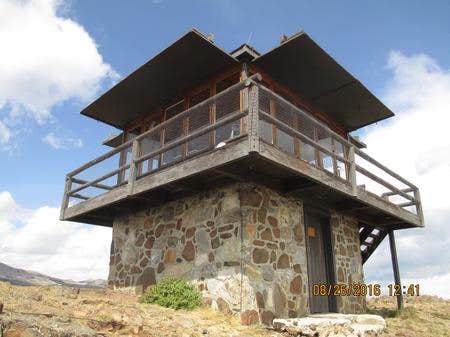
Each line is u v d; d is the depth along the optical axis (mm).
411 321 10391
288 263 8258
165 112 10805
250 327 6887
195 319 6719
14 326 4160
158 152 8203
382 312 11703
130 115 11625
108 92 10336
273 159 6715
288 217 8617
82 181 10719
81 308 5742
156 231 9609
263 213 7992
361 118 11812
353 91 10320
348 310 9891
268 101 8891
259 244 7719
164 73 9484
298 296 8242
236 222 7699
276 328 6945
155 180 8211
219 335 6012
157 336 5316
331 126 11766
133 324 5414
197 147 8859
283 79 9711
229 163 6824
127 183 8930
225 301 7418
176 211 9188
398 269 11945
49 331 4289
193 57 8859
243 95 8383
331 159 9898
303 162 7434
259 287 7438
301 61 8984
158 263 9234
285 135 8758
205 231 8289
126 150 9797
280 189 8508
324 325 6691
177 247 8867
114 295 8609
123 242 10586
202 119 9055
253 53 8836
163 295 7742
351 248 10695
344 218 10719
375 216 11430
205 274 7980
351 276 10336
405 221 11312
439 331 9320
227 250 7688
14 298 5590
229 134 8258
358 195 8914
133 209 10336
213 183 8391
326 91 10289
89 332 4660
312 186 8000
